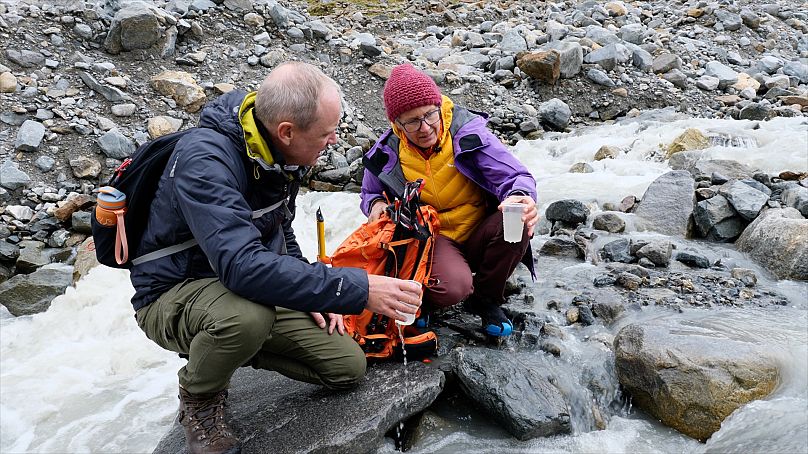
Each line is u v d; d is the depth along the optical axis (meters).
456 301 3.29
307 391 3.13
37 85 6.88
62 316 4.66
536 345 3.51
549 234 5.21
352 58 9.00
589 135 8.13
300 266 2.50
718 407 2.85
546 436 2.94
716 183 5.42
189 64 7.96
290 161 2.74
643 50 9.77
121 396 3.76
